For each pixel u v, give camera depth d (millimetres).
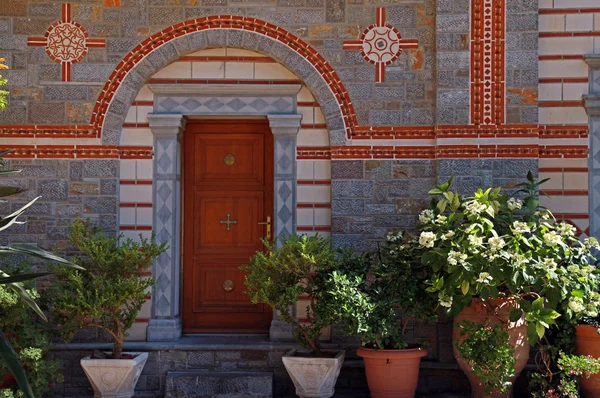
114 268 8383
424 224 8156
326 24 9117
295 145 9219
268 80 9242
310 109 9250
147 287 8711
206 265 9516
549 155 9000
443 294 7562
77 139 9062
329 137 9117
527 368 8609
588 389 7977
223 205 9500
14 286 5367
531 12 8898
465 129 8875
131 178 9172
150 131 9195
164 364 8859
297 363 8047
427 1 9078
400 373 7922
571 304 7320
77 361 8852
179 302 9375
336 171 9055
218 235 9508
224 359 8867
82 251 8859
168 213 9156
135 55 9102
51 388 8773
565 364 7508
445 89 8906
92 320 8617
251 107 9266
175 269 9203
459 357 7984
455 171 8867
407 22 9078
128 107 9172
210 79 9227
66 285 8359
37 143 9047
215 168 9508
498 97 8891
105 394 8109
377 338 7699
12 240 8984
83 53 9094
